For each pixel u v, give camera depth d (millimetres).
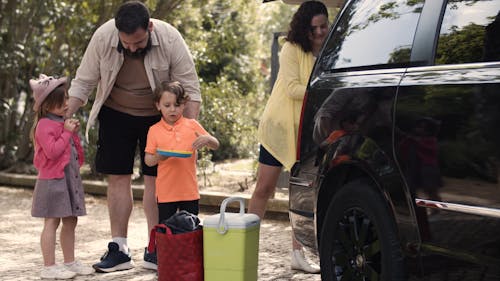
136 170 14750
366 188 4773
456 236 4020
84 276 6703
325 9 6637
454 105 4098
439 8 4480
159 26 6820
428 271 4223
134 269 6969
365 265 4770
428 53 4445
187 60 6918
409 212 4328
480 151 3904
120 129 7027
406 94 4461
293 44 6625
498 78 3885
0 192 13359
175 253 5570
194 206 6707
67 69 14625
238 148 18203
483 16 4160
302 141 5496
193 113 6938
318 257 5398
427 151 4234
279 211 10180
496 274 3799
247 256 5488
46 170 6570
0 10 14875
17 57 14781
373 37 5020
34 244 8594
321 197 5277
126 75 6895
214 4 15969
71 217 6746
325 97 5262
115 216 7043
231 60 19781
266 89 21422
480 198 3895
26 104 15453
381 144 4582
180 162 6586
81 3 14336
